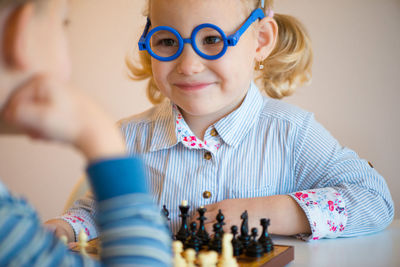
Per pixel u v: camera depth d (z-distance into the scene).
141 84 3.10
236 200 1.28
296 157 1.45
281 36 1.76
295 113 1.50
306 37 1.80
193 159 1.45
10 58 0.54
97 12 3.14
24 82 0.56
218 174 1.43
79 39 3.17
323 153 1.44
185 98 1.33
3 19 0.55
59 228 1.30
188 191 1.43
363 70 2.54
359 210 1.29
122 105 3.15
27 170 3.33
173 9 1.29
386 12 2.49
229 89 1.33
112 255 0.53
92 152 0.55
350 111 2.58
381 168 2.56
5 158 3.32
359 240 1.24
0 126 0.57
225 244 0.84
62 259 0.54
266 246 0.98
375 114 2.55
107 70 3.15
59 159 3.30
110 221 0.54
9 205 0.54
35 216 0.56
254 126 1.48
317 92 2.61
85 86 3.18
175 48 1.34
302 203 1.25
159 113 1.58
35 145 3.31
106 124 0.57
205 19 1.29
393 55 2.49
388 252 1.10
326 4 2.58
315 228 1.23
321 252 1.11
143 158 1.50
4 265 0.51
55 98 0.54
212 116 1.45
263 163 1.44
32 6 0.56
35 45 0.56
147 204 0.56
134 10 3.07
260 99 1.52
